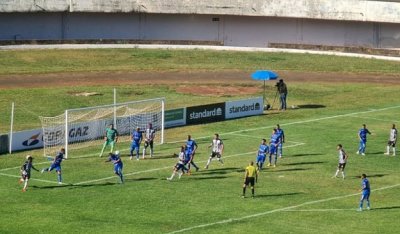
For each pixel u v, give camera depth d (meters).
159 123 167.88
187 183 130.38
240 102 184.38
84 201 119.38
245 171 130.75
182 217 113.06
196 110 177.38
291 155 150.50
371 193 127.81
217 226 109.50
